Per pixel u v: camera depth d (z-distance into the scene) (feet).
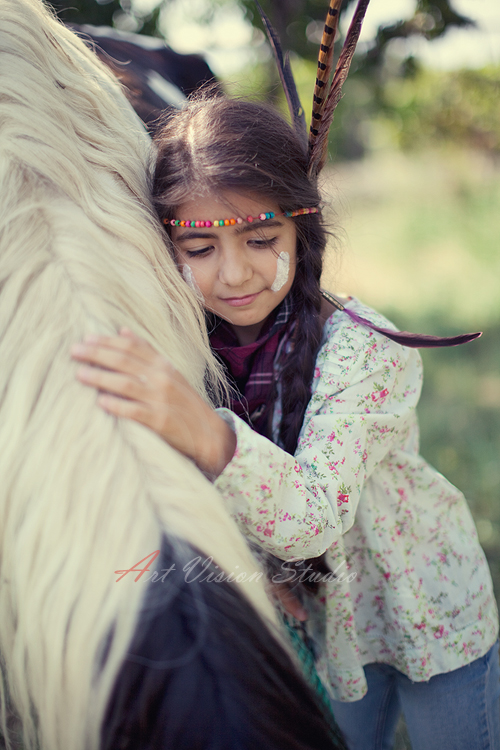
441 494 4.50
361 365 3.76
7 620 2.39
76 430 2.27
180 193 3.32
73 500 2.20
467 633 4.40
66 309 2.43
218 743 1.99
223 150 3.32
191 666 2.04
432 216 29.12
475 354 15.80
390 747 5.04
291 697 2.23
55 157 2.79
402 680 4.51
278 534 2.97
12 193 2.60
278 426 3.79
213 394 3.28
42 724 2.19
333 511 3.34
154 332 2.69
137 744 2.03
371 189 35.42
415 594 4.27
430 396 13.69
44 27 3.37
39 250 2.50
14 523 2.26
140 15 9.25
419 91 20.83
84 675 2.08
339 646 4.08
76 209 2.73
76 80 3.35
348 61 3.45
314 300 3.88
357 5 3.29
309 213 3.68
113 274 2.61
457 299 19.88
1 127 2.76
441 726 4.40
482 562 4.71
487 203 29.37
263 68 12.91
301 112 4.21
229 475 2.71
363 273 23.36
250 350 3.80
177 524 2.23
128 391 2.36
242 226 3.36
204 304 3.50
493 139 23.25
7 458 2.26
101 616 2.10
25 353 2.37
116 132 3.44
